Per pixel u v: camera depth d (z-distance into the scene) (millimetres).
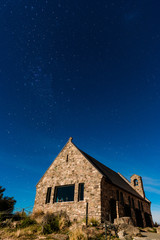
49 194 19641
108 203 16625
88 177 17391
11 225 13664
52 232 12102
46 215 13836
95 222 13570
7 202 19594
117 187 19531
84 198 16438
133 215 20906
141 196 29234
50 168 21109
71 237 10453
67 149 21125
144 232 15188
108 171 24938
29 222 14172
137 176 32062
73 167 19141
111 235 11688
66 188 19078
